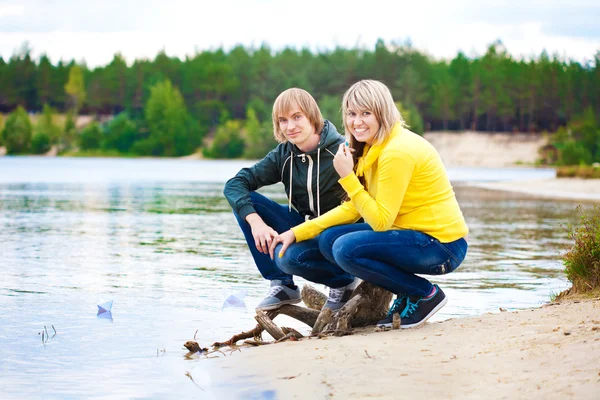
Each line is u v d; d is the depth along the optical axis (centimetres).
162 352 390
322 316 419
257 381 309
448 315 493
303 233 403
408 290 396
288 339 400
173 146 10675
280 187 3150
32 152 10881
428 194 384
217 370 336
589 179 3947
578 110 10762
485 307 525
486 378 279
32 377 341
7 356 380
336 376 300
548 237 1074
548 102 10756
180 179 3569
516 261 800
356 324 421
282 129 420
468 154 9788
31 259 770
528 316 390
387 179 373
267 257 438
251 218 421
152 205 1703
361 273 389
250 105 10806
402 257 384
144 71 11956
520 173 6556
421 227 385
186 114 10906
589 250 504
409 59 11069
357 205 378
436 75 11006
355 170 410
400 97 10419
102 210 1518
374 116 384
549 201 2125
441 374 291
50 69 12225
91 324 463
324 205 431
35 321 470
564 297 497
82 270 698
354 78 10531
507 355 308
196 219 1338
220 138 10219
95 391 316
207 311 509
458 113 10631
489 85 10506
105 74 12019
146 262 763
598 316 365
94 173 4288
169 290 594
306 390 286
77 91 12019
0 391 317
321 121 423
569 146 9381
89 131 10912
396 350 336
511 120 10762
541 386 260
